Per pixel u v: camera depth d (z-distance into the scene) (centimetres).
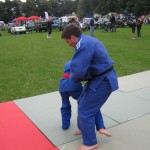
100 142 379
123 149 361
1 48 1586
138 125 429
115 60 1021
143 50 1288
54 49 1421
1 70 905
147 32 2491
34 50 1416
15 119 472
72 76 321
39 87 681
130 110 490
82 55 309
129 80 700
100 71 324
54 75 805
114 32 2597
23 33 3161
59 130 423
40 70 884
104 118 459
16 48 1552
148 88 621
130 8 6475
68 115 417
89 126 343
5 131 429
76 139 393
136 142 377
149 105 513
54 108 516
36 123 452
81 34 327
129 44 1554
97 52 317
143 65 918
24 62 1051
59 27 3278
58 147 375
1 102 575
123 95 574
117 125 432
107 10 7475
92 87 327
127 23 3584
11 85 707
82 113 340
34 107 526
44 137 404
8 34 3319
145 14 6122
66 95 399
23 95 620
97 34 2383
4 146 385
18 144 389
